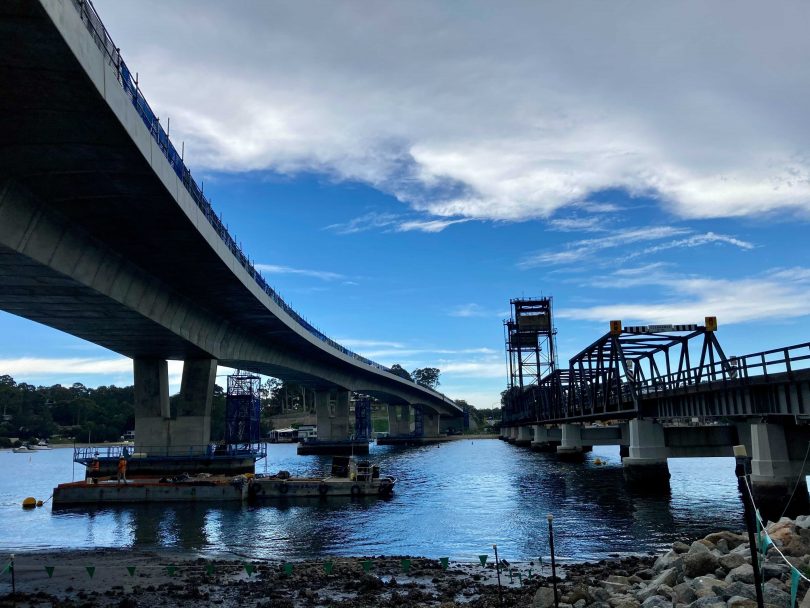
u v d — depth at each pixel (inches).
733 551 749.9
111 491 1886.1
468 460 4040.4
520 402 6008.9
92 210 1305.4
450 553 1159.0
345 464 2187.5
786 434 1427.2
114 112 917.2
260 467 3464.6
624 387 2711.6
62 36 732.0
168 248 1608.0
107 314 1804.9
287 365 3779.5
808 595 514.0
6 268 1300.4
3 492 2527.1
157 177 1150.3
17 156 1035.3
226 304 2374.5
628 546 1180.5
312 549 1232.2
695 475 2647.6
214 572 1008.9
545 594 681.6
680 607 585.0
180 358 2682.1
